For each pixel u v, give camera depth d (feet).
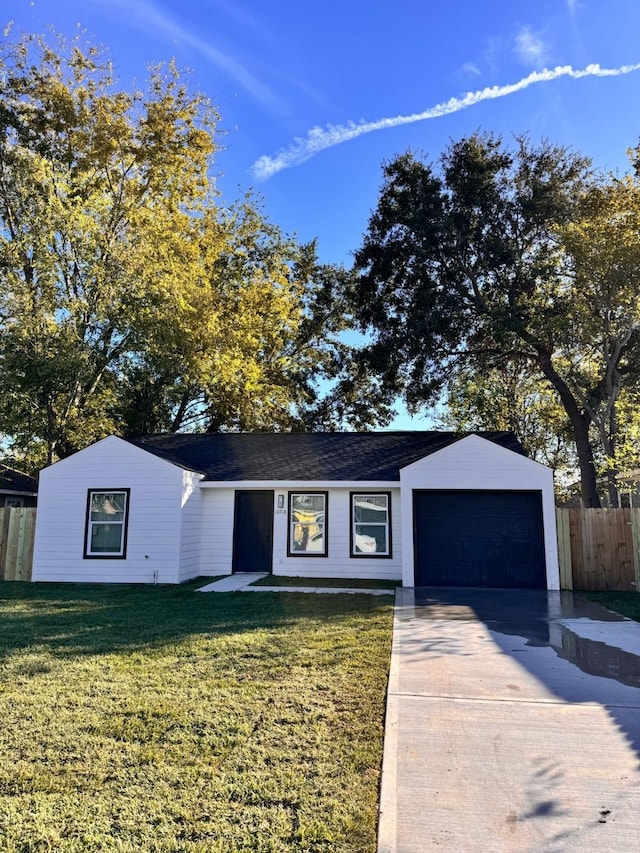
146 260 61.31
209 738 13.00
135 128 71.10
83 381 58.70
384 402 94.63
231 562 46.37
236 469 48.52
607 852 8.69
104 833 9.30
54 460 61.82
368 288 71.97
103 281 58.39
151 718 14.21
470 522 41.52
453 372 70.95
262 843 9.04
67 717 14.29
